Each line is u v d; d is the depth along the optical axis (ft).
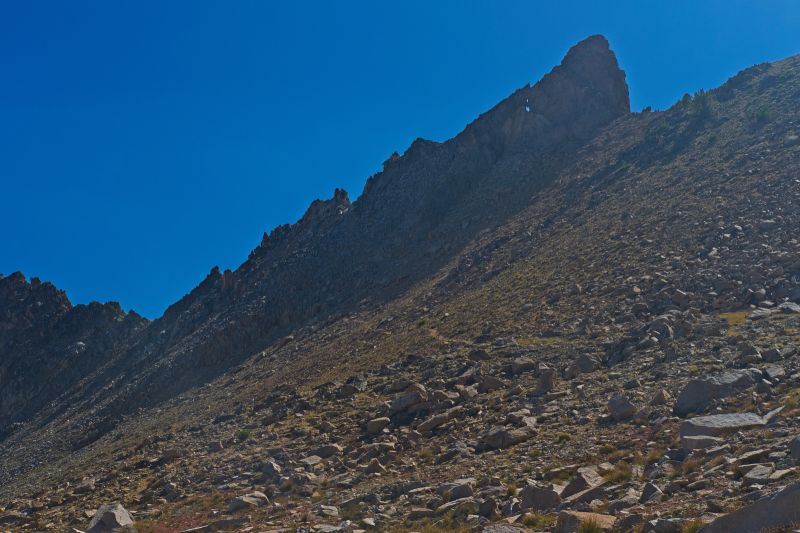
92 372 438.81
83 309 488.85
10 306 506.07
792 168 190.70
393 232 334.85
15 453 305.94
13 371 460.14
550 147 340.80
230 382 250.57
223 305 378.12
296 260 356.59
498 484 77.41
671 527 47.96
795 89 266.77
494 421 106.63
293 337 277.44
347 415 136.36
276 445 128.36
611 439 83.05
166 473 129.80
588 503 61.67
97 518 96.12
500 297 191.83
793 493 43.37
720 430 70.03
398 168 383.04
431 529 65.77
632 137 305.53
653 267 163.63
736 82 311.27
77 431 289.94
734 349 104.01
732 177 205.98
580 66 375.04
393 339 197.67
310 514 82.43
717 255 155.74
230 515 91.61
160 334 402.52
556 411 101.30
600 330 137.80
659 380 100.99
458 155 362.74
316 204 416.26
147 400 295.07
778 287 128.57
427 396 127.95
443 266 269.44
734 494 52.90
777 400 78.18
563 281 182.19
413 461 100.63
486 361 141.18
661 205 209.77
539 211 271.08
